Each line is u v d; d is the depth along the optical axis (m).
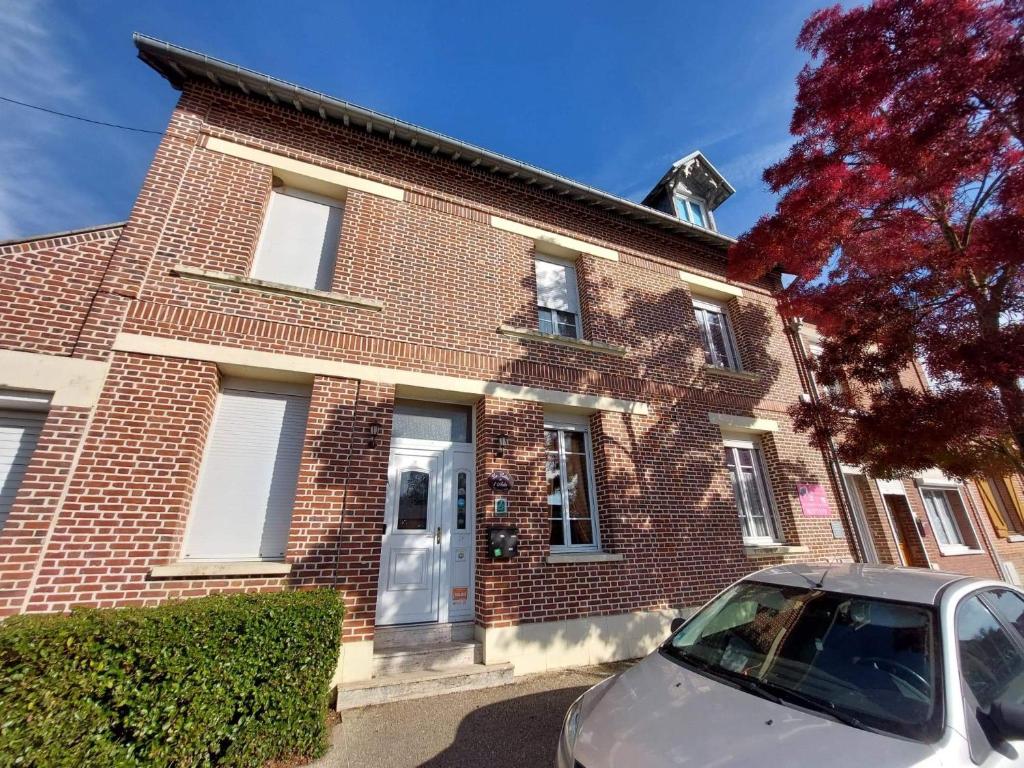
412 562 6.26
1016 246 5.36
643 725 2.61
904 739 2.25
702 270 10.58
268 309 6.13
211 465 5.60
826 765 2.13
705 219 12.03
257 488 5.71
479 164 8.34
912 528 11.41
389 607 5.98
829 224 7.06
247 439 5.85
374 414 6.20
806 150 7.23
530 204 8.86
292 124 7.20
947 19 5.71
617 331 8.75
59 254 5.32
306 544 5.37
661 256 10.12
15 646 3.21
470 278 7.64
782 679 2.86
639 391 8.37
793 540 8.93
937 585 3.18
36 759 3.12
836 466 10.06
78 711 3.29
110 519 4.73
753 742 2.32
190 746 3.57
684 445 8.45
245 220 6.44
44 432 4.72
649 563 7.31
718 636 3.50
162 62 6.44
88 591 4.48
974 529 12.60
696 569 7.66
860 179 6.68
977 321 6.23
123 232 5.68
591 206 9.45
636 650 6.73
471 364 7.06
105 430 4.95
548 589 6.46
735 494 9.12
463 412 7.31
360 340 6.47
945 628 2.75
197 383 5.48
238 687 3.82
